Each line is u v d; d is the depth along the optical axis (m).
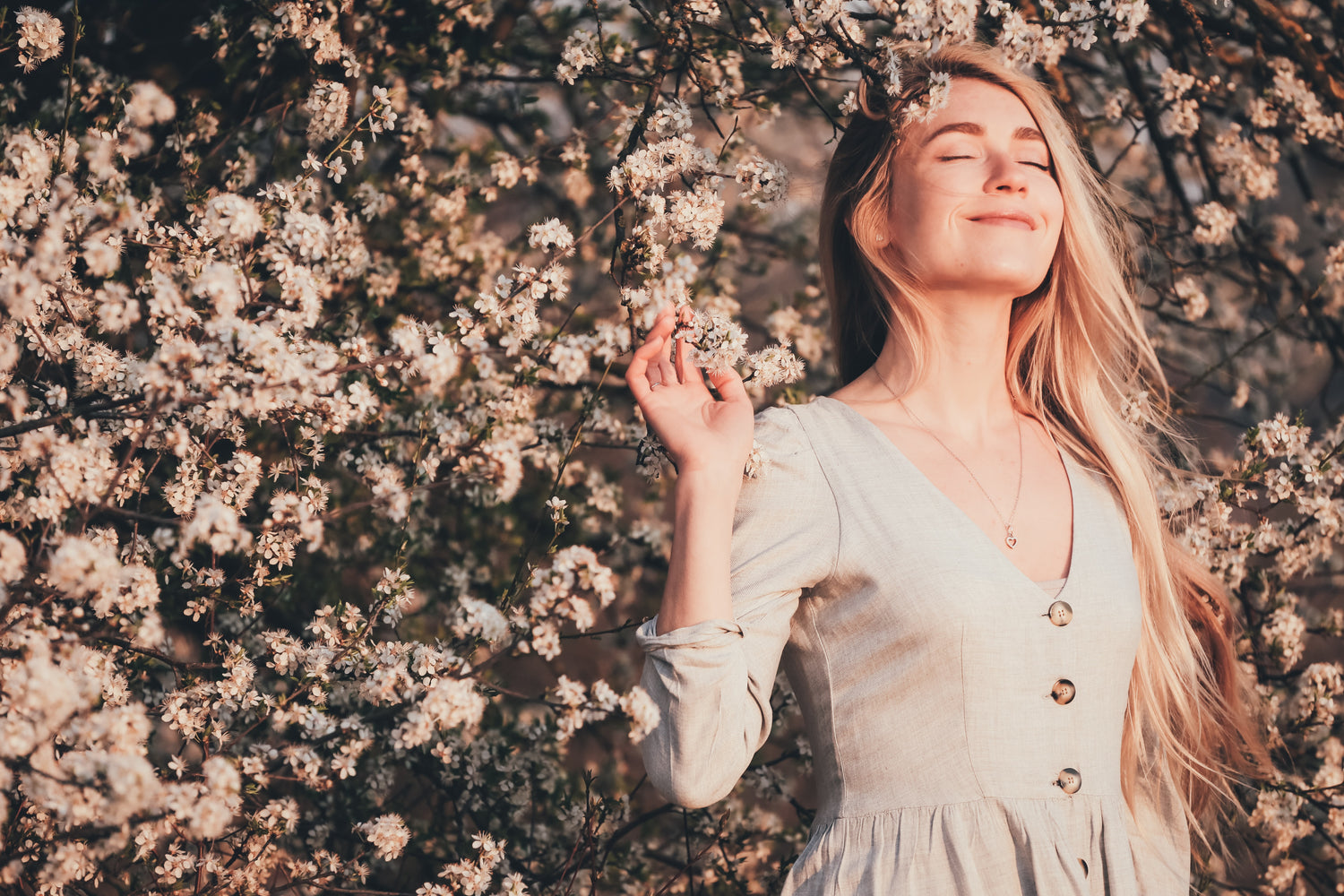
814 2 1.82
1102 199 2.37
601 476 3.51
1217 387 3.74
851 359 2.13
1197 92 3.19
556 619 1.57
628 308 1.75
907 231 1.82
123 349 2.13
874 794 1.56
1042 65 2.79
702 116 3.99
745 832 2.60
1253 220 3.94
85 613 1.57
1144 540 1.83
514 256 3.56
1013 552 1.67
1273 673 2.76
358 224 2.72
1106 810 1.56
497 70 3.30
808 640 1.65
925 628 1.54
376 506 1.56
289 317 1.59
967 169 1.79
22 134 1.69
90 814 1.25
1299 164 3.68
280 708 1.77
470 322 1.56
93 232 1.63
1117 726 1.64
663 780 1.48
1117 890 1.53
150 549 1.73
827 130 4.14
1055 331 1.98
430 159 3.71
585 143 3.22
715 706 1.47
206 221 1.52
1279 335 4.06
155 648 1.72
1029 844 1.50
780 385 2.85
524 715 3.61
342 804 2.58
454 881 1.78
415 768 2.66
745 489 1.68
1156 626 1.84
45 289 1.54
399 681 1.58
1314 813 2.59
